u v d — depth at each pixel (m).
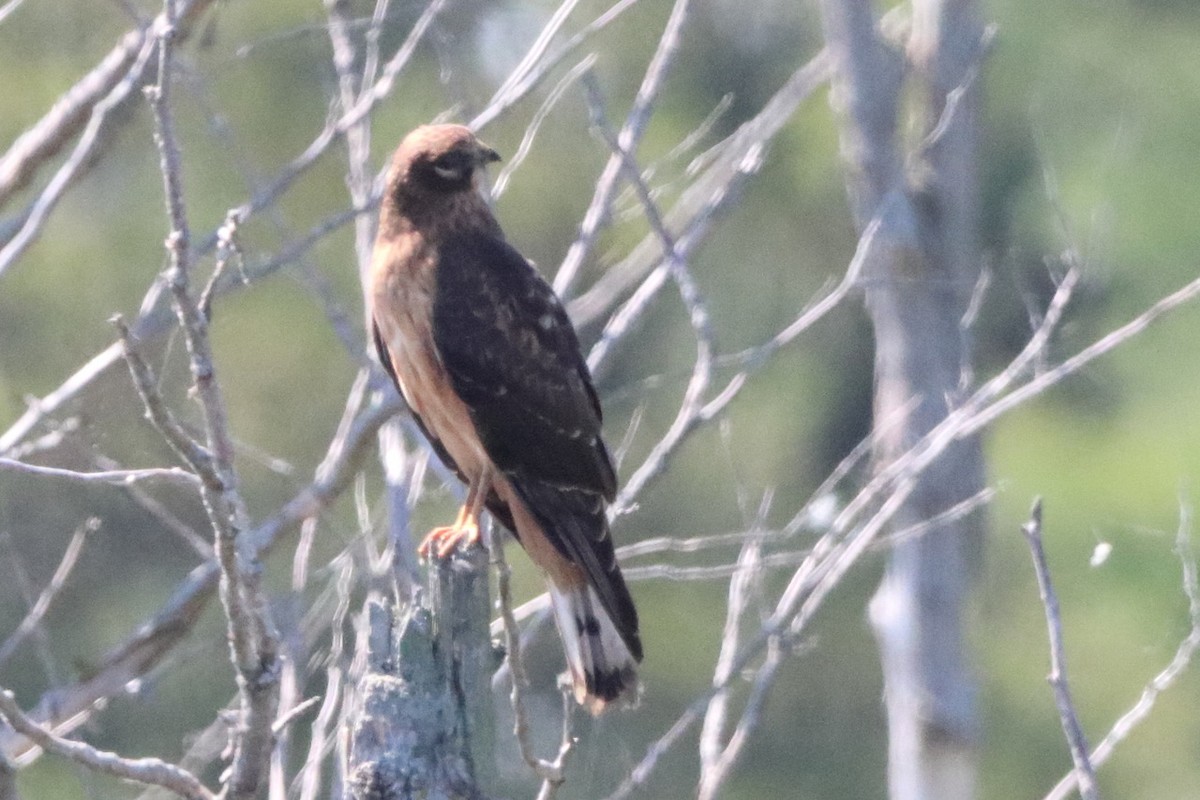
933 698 12.29
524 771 12.63
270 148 17.53
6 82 17.28
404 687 7.04
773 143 18.97
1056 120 19.84
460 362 9.26
